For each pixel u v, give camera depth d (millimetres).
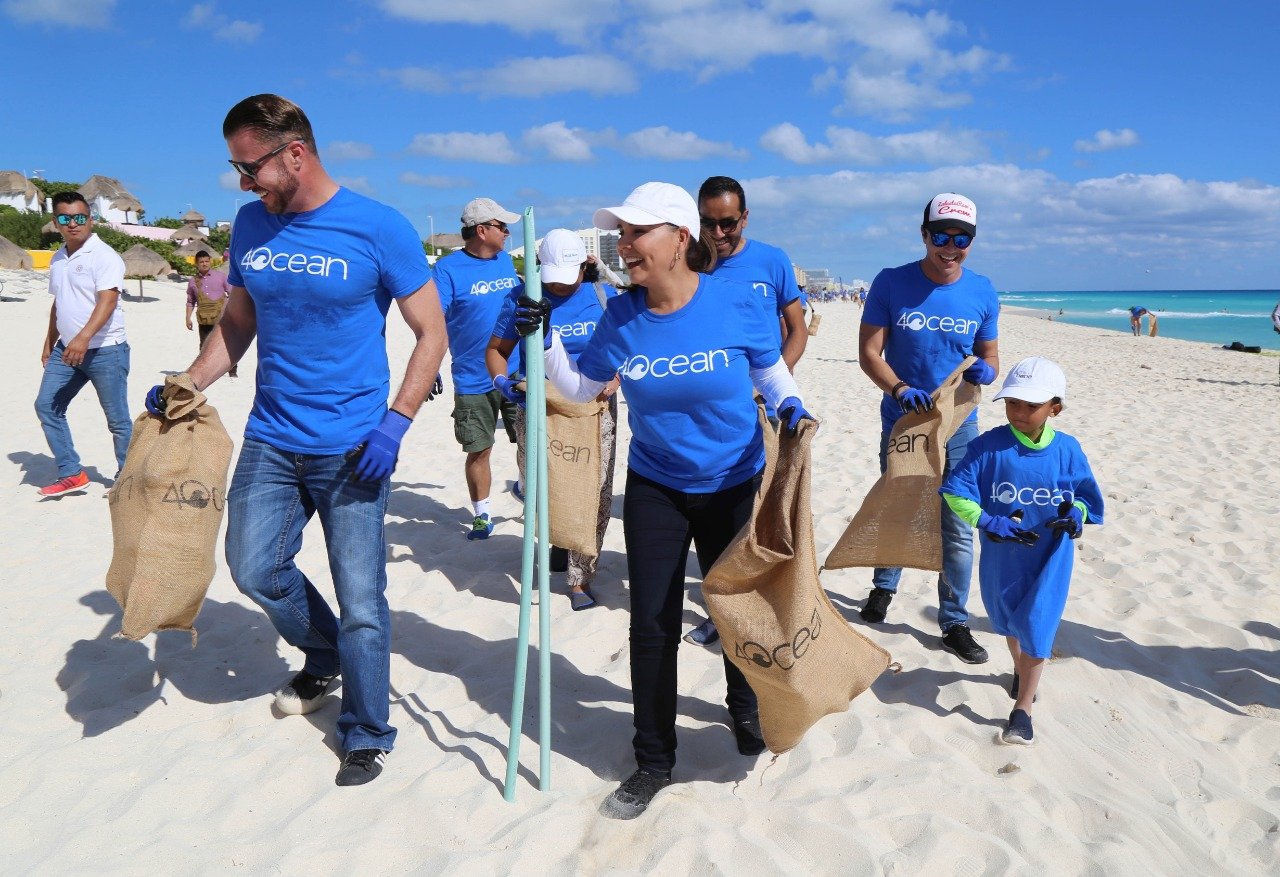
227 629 4391
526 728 3549
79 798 3025
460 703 3775
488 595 5043
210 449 3189
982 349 4453
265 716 3564
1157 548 6062
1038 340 32938
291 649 4242
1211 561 5801
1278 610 5039
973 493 3574
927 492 3938
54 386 6703
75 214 6383
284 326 3018
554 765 3289
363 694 3152
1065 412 12359
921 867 2754
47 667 3988
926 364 4344
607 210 2828
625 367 3010
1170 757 3516
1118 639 4602
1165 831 3033
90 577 5117
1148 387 15758
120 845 2795
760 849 2766
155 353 17000
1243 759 3582
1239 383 16562
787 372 3166
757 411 3117
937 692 3924
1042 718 3713
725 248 4520
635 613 3086
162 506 3088
